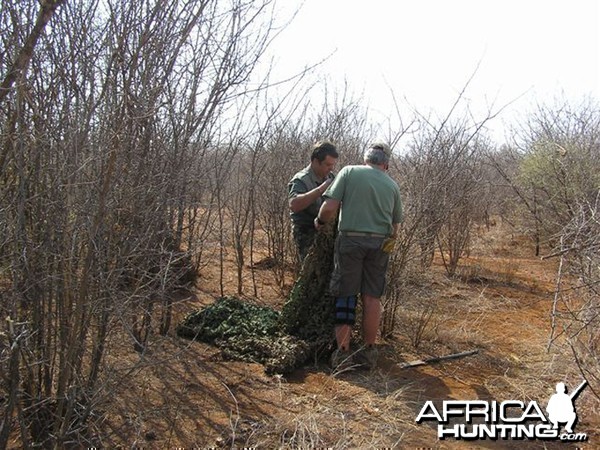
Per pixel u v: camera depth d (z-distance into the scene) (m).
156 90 2.86
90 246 2.60
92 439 2.89
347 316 4.46
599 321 3.92
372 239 4.44
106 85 2.64
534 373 4.62
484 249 10.66
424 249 5.88
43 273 2.68
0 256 2.57
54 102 2.64
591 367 4.28
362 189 4.41
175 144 3.48
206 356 4.39
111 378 3.00
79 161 2.65
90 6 2.70
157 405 3.52
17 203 2.62
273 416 3.58
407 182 5.53
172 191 3.56
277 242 6.86
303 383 4.17
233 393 3.85
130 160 2.87
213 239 6.45
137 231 3.05
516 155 11.96
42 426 2.89
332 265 4.68
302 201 4.84
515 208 11.48
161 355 4.01
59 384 2.68
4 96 2.42
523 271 8.80
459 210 7.65
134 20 2.71
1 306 2.59
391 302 5.27
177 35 2.90
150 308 3.62
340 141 7.13
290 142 6.92
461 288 7.35
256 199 7.04
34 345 2.81
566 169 8.78
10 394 2.48
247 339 4.55
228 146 5.66
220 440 3.23
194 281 6.15
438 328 5.52
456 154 5.82
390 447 3.37
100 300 2.75
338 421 3.61
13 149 2.55
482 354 5.01
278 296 6.28
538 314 6.34
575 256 4.14
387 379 4.35
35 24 2.39
